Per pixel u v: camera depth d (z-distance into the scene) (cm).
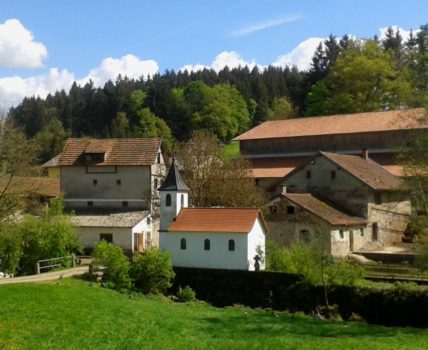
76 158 6431
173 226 4581
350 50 9206
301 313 3547
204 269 4172
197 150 5688
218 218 4528
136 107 15325
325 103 9069
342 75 8869
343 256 5041
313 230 5016
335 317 3422
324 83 9756
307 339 2561
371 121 7119
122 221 5719
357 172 5588
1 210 4206
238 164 5741
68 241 4700
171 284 4134
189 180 5569
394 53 10069
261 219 4559
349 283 3541
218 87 13862
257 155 7694
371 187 5403
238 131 13912
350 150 7062
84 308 2884
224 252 4397
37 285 3306
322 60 11612
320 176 5700
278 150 7550
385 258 4869
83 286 3625
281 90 15912
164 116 14488
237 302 3966
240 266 4334
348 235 5188
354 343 2447
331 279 3553
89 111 16700
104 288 3722
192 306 3653
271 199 5531
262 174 6825
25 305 2767
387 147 6788
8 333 2284
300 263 3650
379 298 3400
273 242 4903
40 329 2389
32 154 4453
